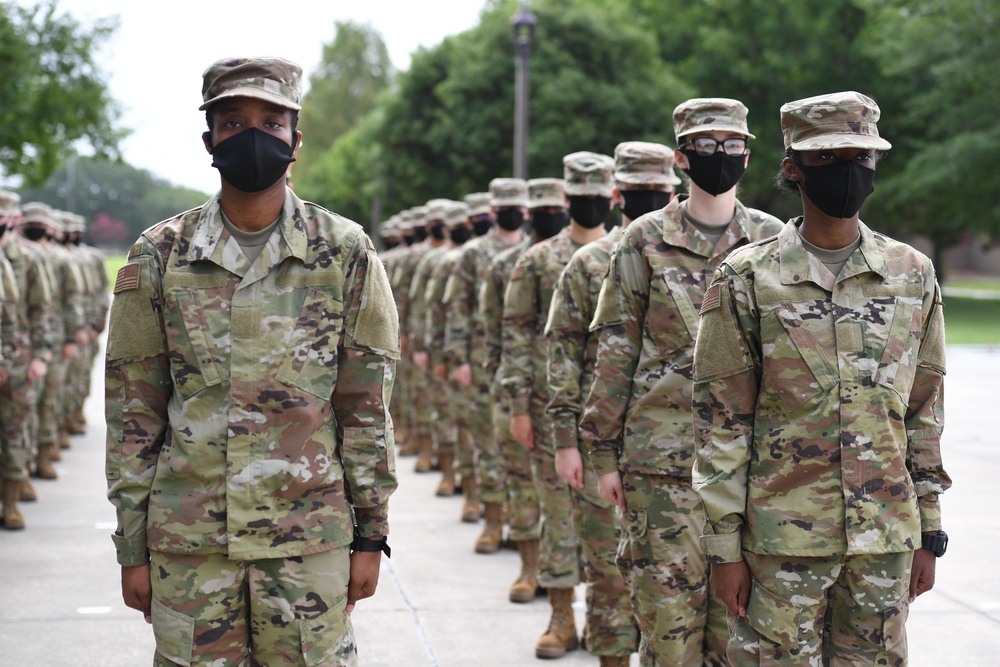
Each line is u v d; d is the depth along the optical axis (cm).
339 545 297
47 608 570
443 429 894
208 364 289
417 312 1005
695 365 317
